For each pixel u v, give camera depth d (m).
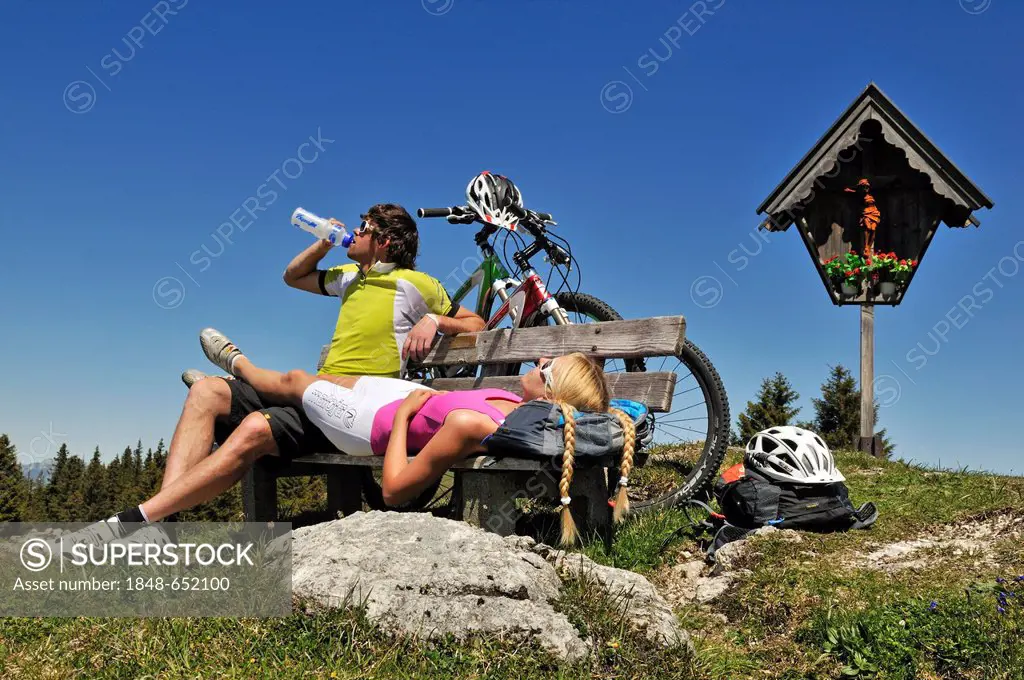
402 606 2.86
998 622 3.02
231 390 4.53
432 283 4.97
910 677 2.83
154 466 49.62
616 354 5.07
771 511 4.56
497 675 2.61
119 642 2.79
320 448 4.49
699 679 2.79
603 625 2.90
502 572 2.97
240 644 2.72
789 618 3.51
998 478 5.84
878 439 8.73
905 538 4.42
